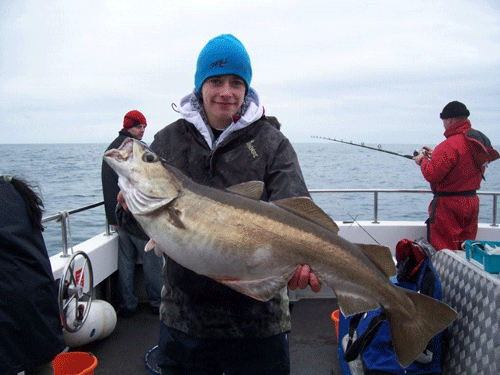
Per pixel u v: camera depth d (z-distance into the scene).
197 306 2.02
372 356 2.74
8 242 2.05
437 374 2.67
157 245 2.05
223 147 2.06
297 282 1.90
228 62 2.02
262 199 2.05
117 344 4.00
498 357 2.26
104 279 4.62
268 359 2.06
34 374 2.47
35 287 2.12
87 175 27.02
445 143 4.60
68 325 3.53
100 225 11.62
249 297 2.00
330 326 4.29
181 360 2.11
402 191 5.14
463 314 2.67
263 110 2.16
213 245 1.87
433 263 3.22
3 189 2.11
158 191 1.92
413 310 1.99
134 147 1.99
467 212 4.63
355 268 1.91
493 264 2.57
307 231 1.88
